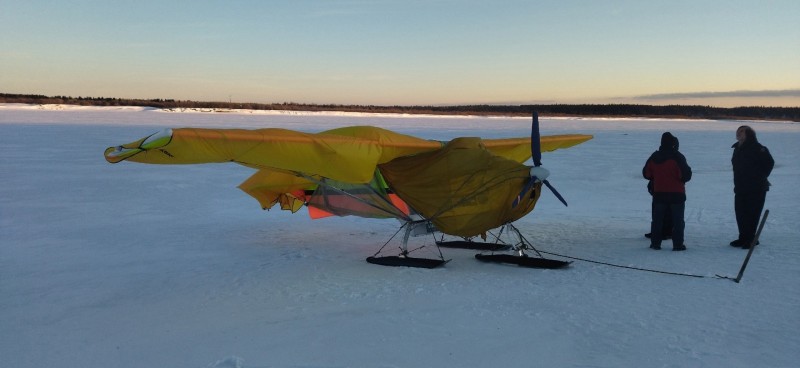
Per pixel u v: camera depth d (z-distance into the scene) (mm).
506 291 5137
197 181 13539
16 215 9234
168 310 4730
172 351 3836
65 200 10719
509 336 3998
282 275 5848
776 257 6176
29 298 5082
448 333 4078
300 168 5785
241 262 6438
